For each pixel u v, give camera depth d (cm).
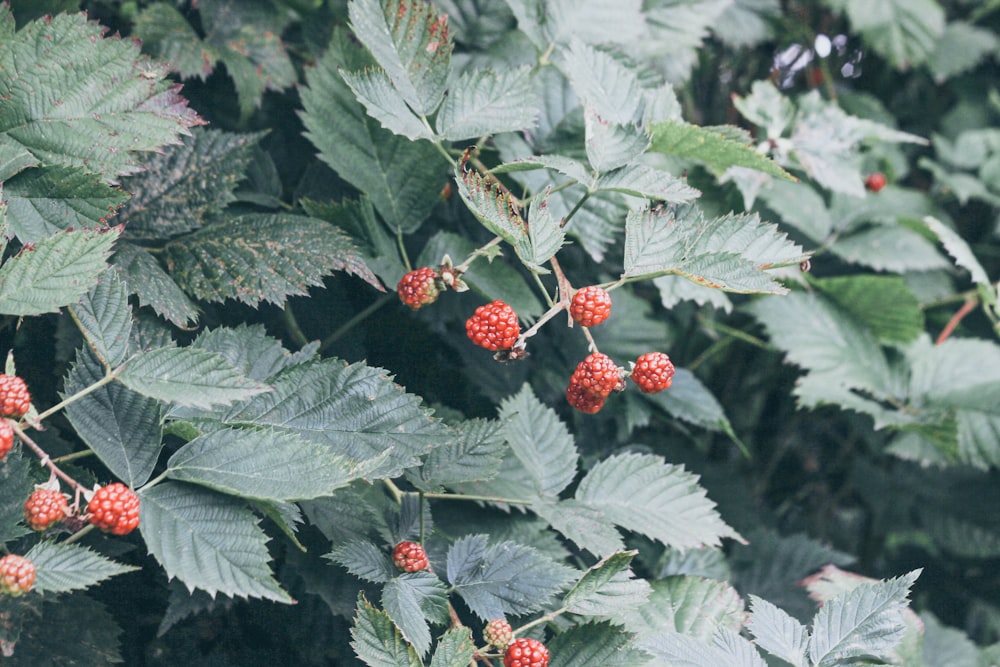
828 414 106
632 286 90
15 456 62
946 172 111
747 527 88
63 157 66
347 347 75
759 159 70
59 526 63
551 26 77
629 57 78
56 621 66
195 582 61
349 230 73
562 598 71
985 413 89
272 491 62
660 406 85
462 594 67
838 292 90
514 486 73
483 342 66
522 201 74
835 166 84
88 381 63
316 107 73
